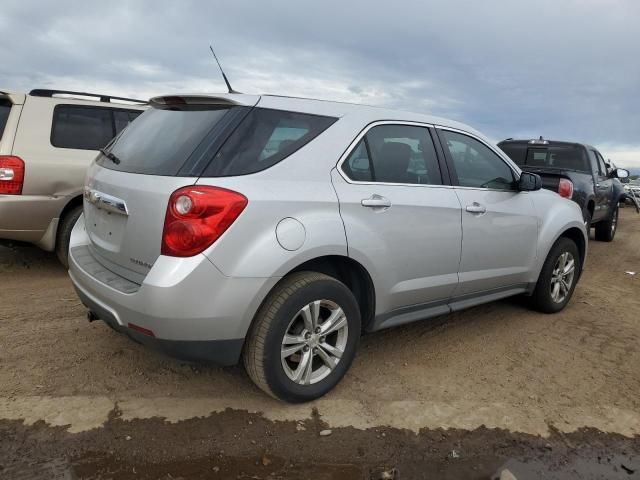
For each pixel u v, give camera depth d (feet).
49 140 17.74
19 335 12.91
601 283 21.86
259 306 9.36
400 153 11.94
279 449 9.16
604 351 14.06
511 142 31.99
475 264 13.41
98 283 9.81
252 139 9.67
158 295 8.61
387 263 11.16
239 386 11.08
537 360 13.25
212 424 9.73
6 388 10.46
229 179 9.09
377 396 11.03
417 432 9.90
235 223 8.89
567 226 16.37
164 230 8.84
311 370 10.33
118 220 10.01
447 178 12.85
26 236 17.29
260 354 9.54
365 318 11.51
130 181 9.73
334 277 11.16
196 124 9.98
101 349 12.36
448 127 13.38
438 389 11.49
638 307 18.33
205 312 8.81
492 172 14.30
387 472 8.79
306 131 10.42
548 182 25.99
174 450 8.96
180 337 8.84
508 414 10.68
